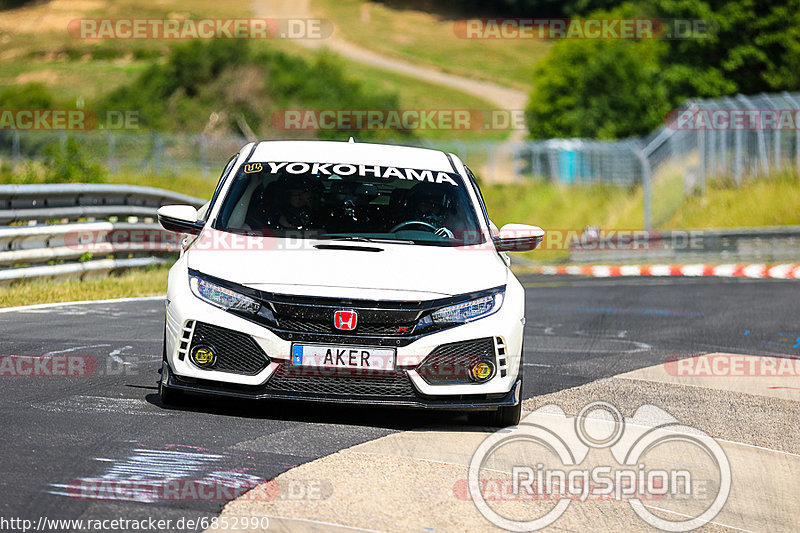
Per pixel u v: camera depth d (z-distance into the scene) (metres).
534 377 29.00
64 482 15.88
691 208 112.81
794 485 19.48
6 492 15.16
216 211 23.33
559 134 192.75
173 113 196.88
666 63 168.00
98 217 48.88
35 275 42.69
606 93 167.38
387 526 14.93
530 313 47.72
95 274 47.56
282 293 20.22
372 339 20.20
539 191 139.75
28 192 41.91
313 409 22.42
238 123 198.25
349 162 25.33
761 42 158.25
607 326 43.12
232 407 21.98
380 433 20.64
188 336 20.48
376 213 23.47
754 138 112.81
